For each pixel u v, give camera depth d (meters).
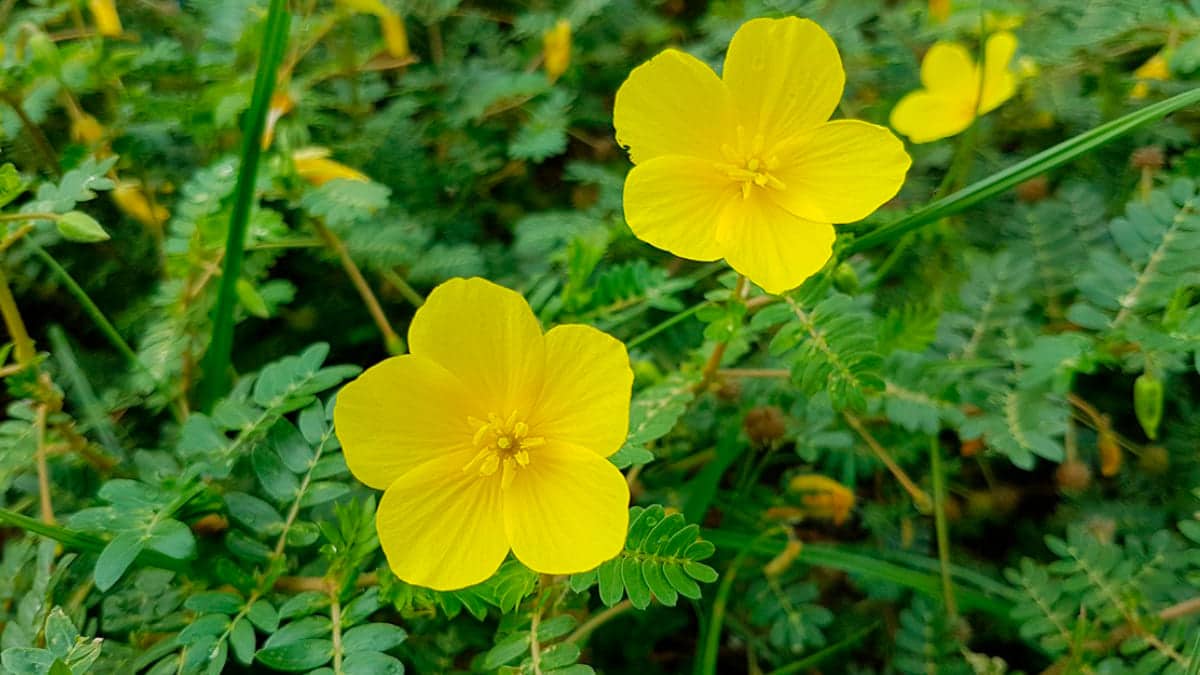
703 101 0.20
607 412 0.18
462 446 0.18
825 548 0.24
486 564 0.18
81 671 0.18
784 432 0.24
